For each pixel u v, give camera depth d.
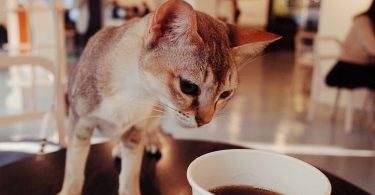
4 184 0.44
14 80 2.72
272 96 2.55
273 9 5.07
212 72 0.34
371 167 1.43
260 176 0.33
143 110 0.38
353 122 2.01
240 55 0.39
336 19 2.47
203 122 0.37
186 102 0.36
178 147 0.58
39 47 2.21
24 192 0.42
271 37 0.39
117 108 0.38
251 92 2.63
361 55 1.87
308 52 2.62
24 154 0.73
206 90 0.35
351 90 1.91
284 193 0.32
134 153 0.41
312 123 1.99
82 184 0.41
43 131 0.70
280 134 1.78
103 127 0.40
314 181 0.30
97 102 0.38
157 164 0.52
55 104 0.72
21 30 2.71
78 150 0.40
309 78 2.75
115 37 0.38
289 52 4.80
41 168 0.48
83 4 2.91
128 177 0.41
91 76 0.37
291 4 4.95
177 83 0.35
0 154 0.74
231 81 0.37
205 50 0.34
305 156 1.52
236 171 0.33
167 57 0.35
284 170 0.32
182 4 0.33
